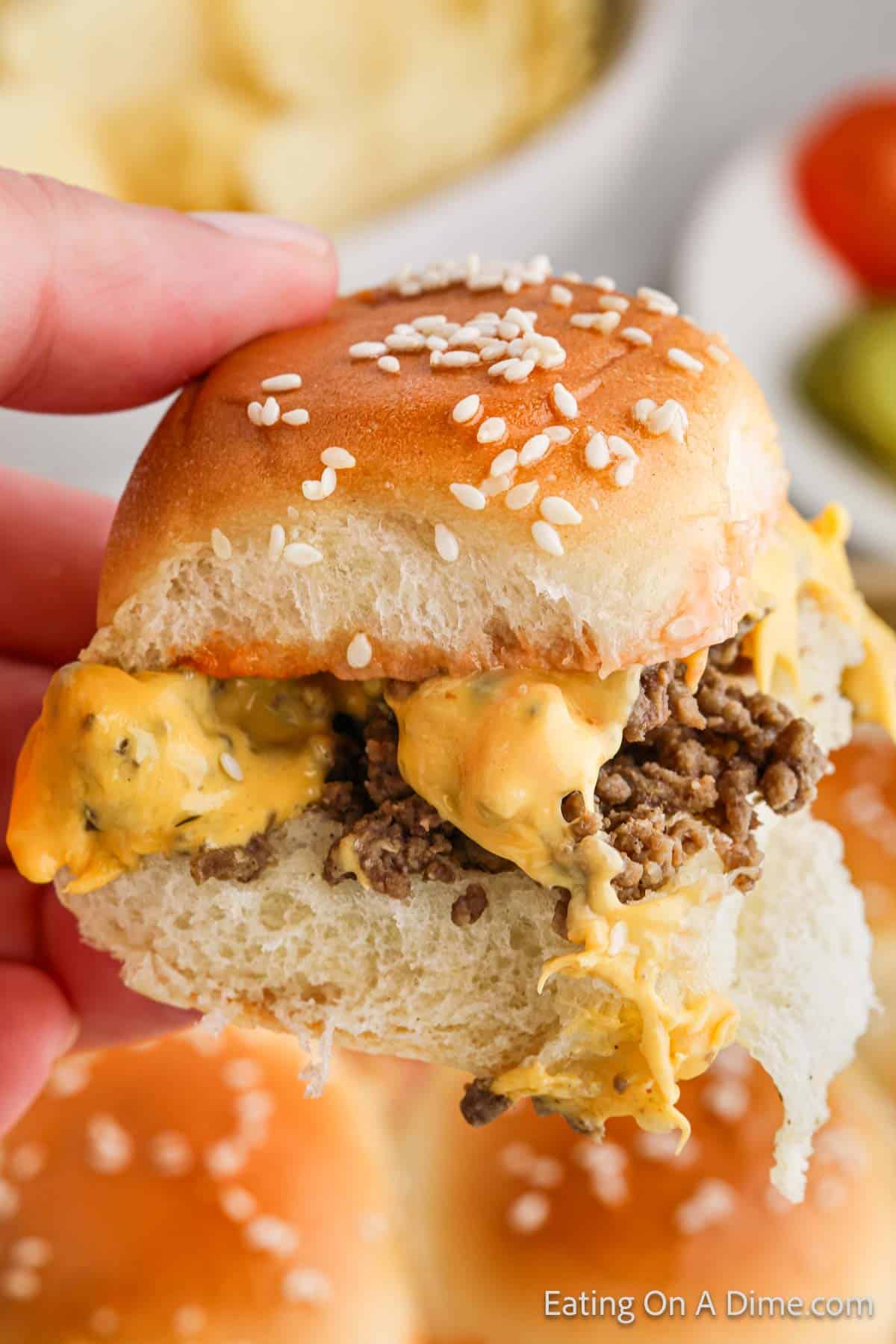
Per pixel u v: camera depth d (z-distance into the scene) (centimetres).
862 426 36
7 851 25
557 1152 26
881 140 41
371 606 19
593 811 18
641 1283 25
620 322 20
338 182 35
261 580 19
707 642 18
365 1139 27
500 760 18
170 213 22
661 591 18
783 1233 25
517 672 18
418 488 18
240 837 19
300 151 34
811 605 22
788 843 21
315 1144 26
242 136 34
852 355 37
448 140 37
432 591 18
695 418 18
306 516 18
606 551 18
